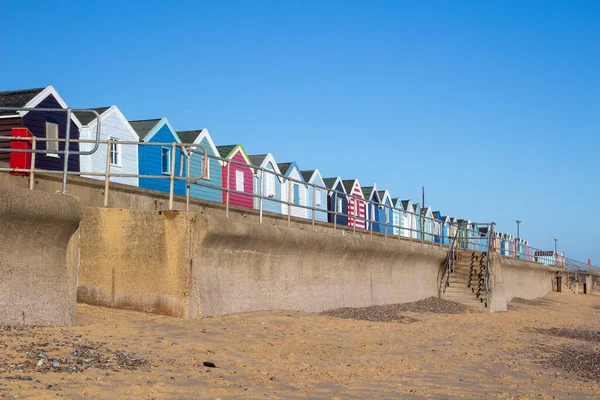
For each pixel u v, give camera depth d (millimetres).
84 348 10008
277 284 18359
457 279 30922
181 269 14383
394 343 15023
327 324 16641
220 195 30781
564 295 56562
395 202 50344
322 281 20828
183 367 9922
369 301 24000
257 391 9055
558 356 15297
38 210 11055
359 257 23156
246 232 16297
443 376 11727
